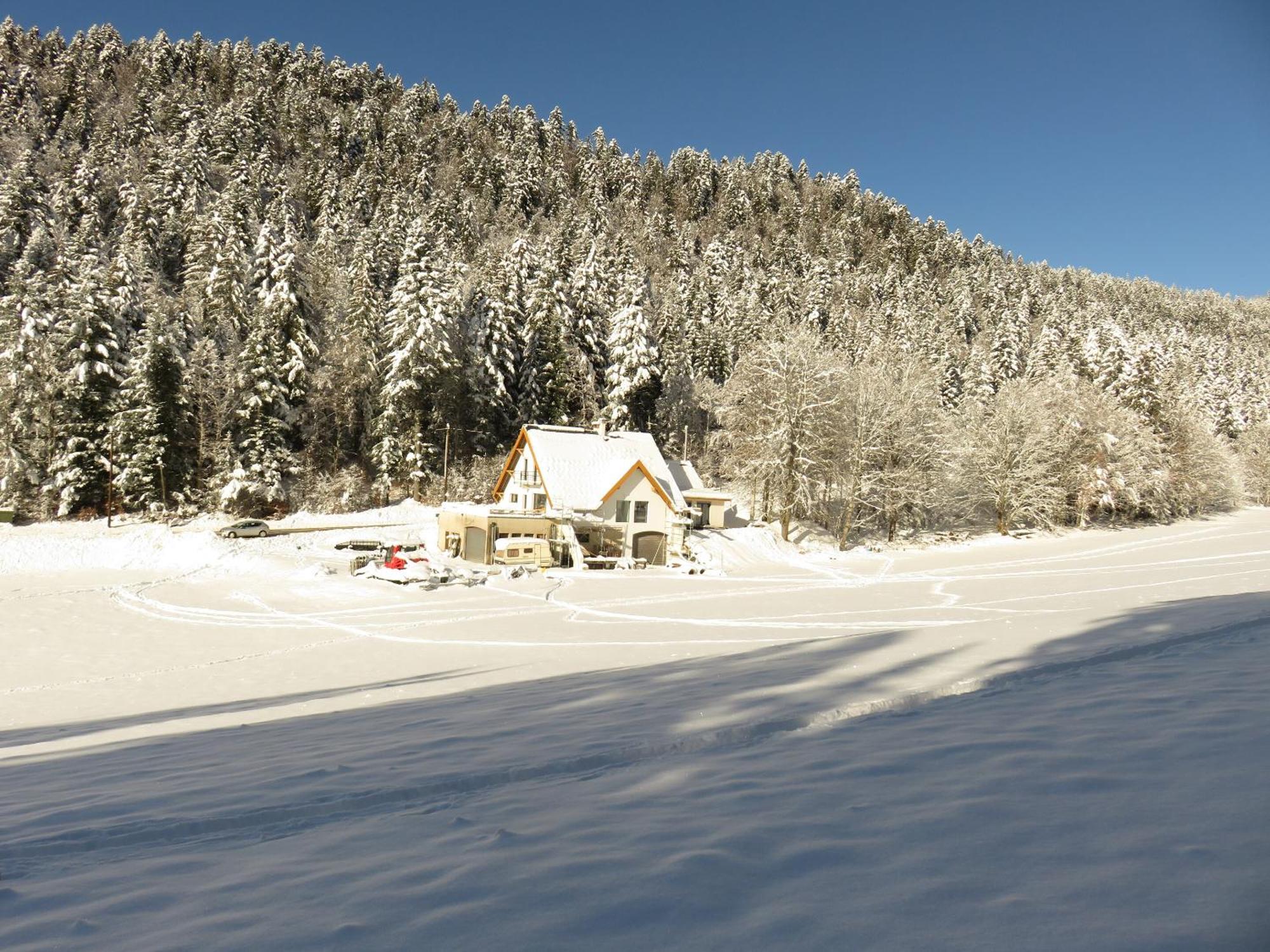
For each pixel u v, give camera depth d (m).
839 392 51.34
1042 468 55.12
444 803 3.78
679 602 28.86
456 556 43.66
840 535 52.22
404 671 17.11
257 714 10.74
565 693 8.79
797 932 1.92
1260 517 66.25
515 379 60.25
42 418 47.03
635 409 62.31
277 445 50.69
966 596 29.73
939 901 2.06
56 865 3.22
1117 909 1.90
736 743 4.79
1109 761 3.46
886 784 3.38
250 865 2.98
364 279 55.41
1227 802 2.72
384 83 155.12
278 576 34.78
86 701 15.66
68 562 36.66
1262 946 1.58
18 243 68.94
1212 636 8.95
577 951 1.90
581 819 3.21
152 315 47.31
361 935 2.11
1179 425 64.94
